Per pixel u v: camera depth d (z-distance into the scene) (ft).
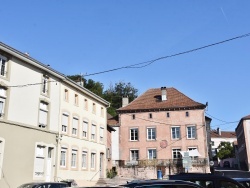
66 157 93.40
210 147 180.04
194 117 150.82
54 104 90.12
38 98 83.56
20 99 77.25
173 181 22.95
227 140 308.40
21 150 75.41
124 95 269.03
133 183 22.39
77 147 100.07
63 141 92.17
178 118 153.07
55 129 89.20
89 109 111.24
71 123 98.02
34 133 80.38
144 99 167.02
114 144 157.89
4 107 72.69
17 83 76.95
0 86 72.13
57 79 92.73
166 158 149.07
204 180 30.68
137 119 158.81
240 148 210.18
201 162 141.90
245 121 182.39
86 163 105.81
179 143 149.48
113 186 19.74
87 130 108.37
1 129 70.23
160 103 160.35
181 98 159.74
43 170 82.94
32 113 80.74
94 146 112.37
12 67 75.97
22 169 74.95
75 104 101.71
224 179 30.76
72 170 95.86
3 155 70.03
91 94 111.65
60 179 87.86
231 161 246.27
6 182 69.97
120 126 160.15
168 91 167.53
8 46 73.46
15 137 74.02
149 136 155.12
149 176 144.36
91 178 107.76
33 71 82.89
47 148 84.89
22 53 78.13
